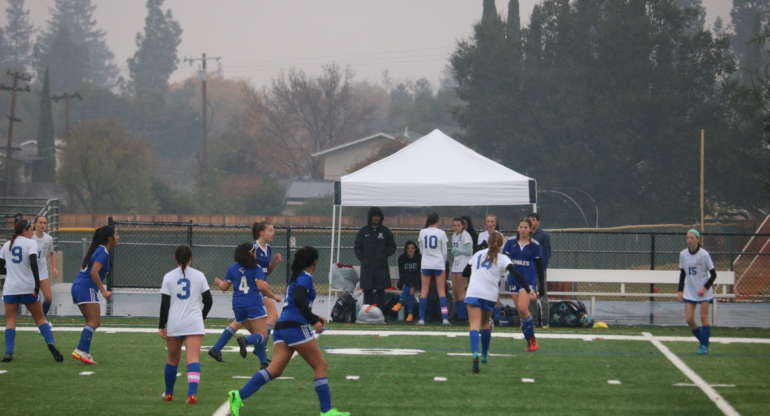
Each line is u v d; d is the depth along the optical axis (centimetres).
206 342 4497
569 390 3145
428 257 5369
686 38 18425
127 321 5456
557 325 5369
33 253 3694
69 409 2753
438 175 5694
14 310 3738
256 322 3616
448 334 4841
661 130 17438
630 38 17938
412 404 2881
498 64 19262
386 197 5606
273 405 2855
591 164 17875
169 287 2869
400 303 5625
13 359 3794
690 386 3241
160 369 3556
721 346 4438
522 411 2780
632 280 5866
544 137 18725
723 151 17212
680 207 18188
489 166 5794
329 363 3759
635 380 3366
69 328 5028
